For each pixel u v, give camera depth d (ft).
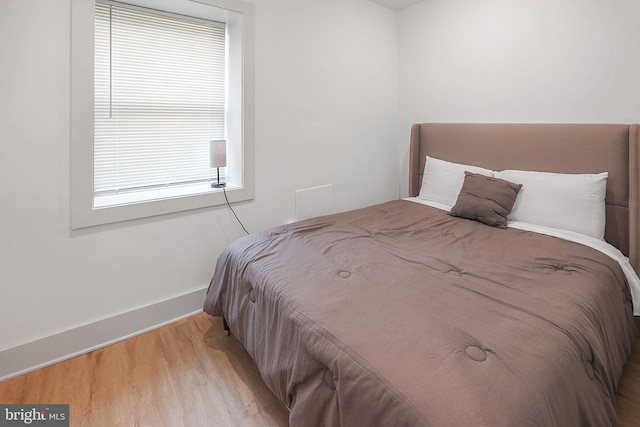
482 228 7.08
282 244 6.09
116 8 6.73
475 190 7.67
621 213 6.79
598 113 7.22
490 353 3.28
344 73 9.68
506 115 8.68
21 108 5.34
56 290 5.96
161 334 6.88
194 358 6.13
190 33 7.68
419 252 5.84
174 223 7.20
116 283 6.59
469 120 9.46
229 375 5.69
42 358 5.89
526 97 8.27
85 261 6.21
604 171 6.93
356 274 4.97
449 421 2.60
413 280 4.77
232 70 8.02
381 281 4.74
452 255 5.70
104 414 4.88
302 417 3.65
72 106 5.73
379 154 10.98
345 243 6.19
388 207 8.84
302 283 4.70
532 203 7.25
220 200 7.72
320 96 9.21
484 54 8.93
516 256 5.64
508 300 4.25
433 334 3.56
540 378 3.03
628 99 6.81
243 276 5.49
